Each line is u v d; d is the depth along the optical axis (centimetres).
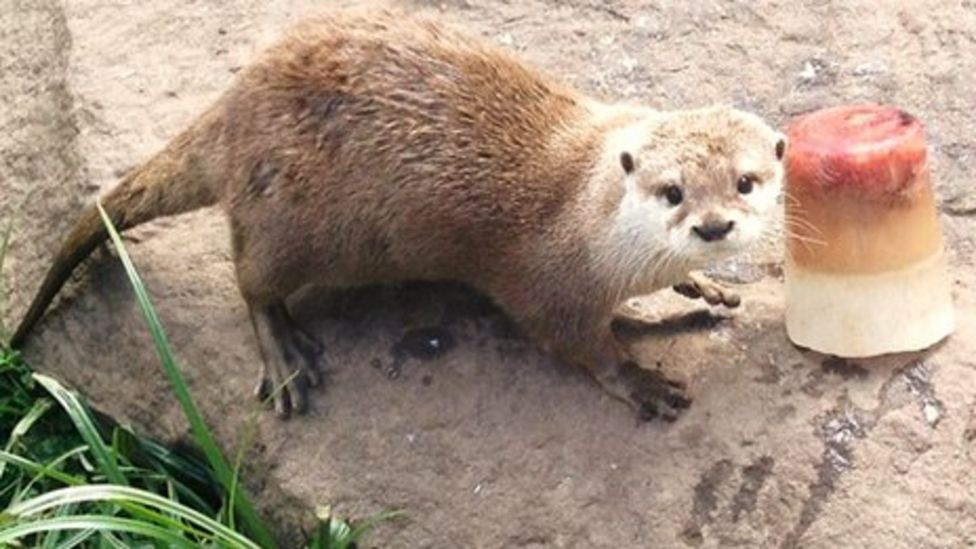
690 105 207
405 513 184
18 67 221
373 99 186
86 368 201
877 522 176
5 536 174
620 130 183
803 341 184
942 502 177
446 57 187
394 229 187
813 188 180
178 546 178
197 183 194
